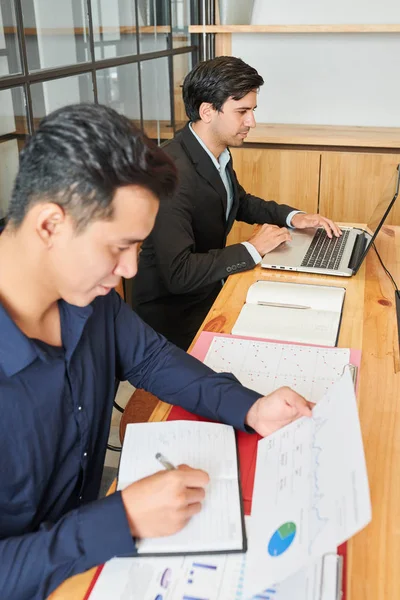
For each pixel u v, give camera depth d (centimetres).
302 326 141
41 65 198
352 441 80
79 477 103
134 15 260
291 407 102
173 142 203
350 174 301
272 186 312
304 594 73
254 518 86
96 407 104
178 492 82
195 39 331
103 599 75
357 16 311
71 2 210
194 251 201
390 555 82
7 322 85
